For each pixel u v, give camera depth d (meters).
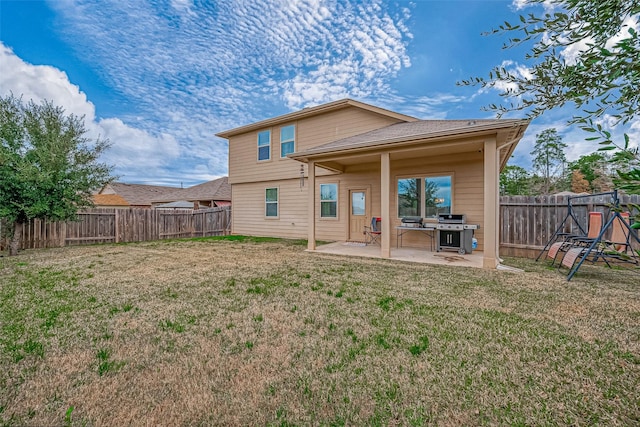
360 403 1.76
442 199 7.74
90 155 8.27
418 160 8.04
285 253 7.32
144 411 1.71
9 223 7.80
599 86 1.15
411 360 2.23
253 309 3.33
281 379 2.01
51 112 7.70
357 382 1.97
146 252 7.63
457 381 1.97
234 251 7.71
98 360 2.25
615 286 4.20
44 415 1.67
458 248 7.03
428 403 1.76
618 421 1.60
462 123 6.23
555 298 3.65
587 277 4.74
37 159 7.33
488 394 1.83
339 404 1.76
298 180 10.70
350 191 9.50
